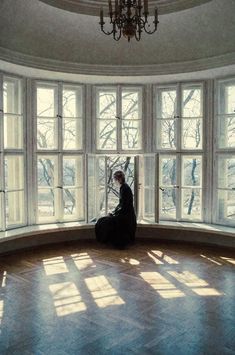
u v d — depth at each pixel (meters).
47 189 6.40
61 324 3.20
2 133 5.59
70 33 5.66
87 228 6.20
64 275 4.56
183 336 2.98
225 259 5.25
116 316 3.36
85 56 5.96
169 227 6.12
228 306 3.58
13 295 3.89
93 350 2.77
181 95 6.37
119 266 4.94
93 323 3.22
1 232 5.61
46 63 5.70
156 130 6.55
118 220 5.86
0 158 5.58
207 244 6.02
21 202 6.11
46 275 4.56
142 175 6.46
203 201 6.28
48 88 6.34
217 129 6.12
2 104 5.61
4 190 5.64
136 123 6.66
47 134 6.38
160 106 6.61
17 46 5.33
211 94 6.16
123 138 6.65
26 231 5.68
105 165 6.29
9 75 5.79
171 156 6.46
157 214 6.23
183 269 4.79
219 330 3.08
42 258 5.35
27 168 6.11
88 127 6.56
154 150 6.55
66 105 6.54
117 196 6.61
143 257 5.39
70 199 6.59
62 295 3.89
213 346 2.82
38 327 3.15
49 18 5.34
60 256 5.46
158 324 3.20
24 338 2.95
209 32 5.49
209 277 4.46
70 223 6.32
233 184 6.08
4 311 3.48
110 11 3.46
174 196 6.54
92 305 3.62
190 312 3.44
